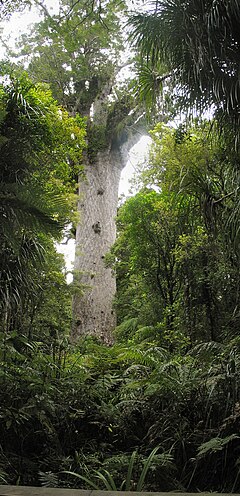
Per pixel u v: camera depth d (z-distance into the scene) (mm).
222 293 6102
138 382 4223
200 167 5906
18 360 4188
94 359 4855
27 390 3646
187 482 3061
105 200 15000
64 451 3744
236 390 3348
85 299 13562
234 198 4980
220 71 4438
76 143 7867
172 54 4773
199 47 4328
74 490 1229
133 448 3711
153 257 7707
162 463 2922
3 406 3375
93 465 3324
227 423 3068
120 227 11758
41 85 8008
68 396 4090
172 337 6402
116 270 12312
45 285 9023
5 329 5801
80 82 15188
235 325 4875
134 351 4719
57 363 4840
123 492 1215
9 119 5738
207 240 6109
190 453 3238
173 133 6824
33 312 6969
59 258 10609
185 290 6633
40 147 6270
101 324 13375
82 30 11633
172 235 7410
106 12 10523
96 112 15484
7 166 5570
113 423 4043
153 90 5473
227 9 4168
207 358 4230
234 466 2918
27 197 4535
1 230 4992
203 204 5422
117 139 15602
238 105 4633
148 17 4695
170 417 3504
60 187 7832
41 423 3559
